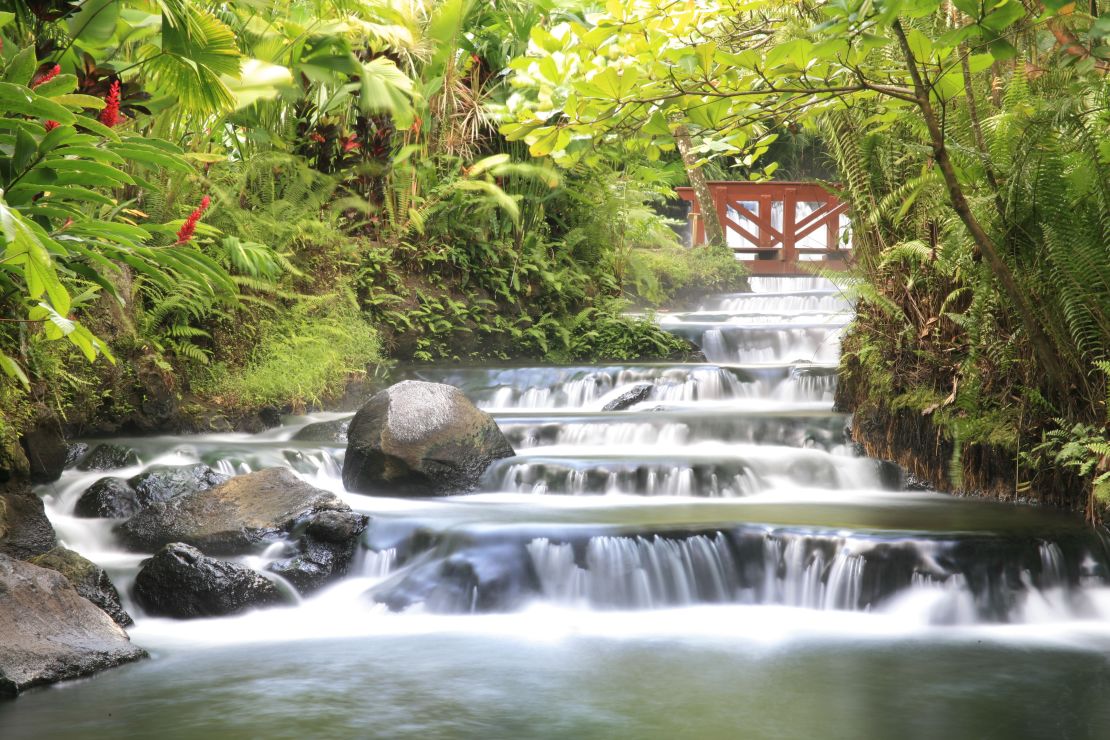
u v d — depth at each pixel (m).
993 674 4.87
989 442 7.41
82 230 5.62
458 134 12.34
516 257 12.22
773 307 14.48
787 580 6.05
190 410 9.07
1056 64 6.73
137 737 4.03
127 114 6.62
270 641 5.41
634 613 5.89
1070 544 6.13
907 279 7.98
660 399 10.12
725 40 6.09
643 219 14.68
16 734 4.07
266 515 6.61
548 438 8.68
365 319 11.29
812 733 4.10
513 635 5.47
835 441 8.37
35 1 5.86
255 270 9.31
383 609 5.93
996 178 6.71
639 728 4.14
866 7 4.32
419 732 4.08
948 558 5.87
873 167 8.02
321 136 11.35
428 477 7.56
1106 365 6.30
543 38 5.39
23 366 6.67
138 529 6.59
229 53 6.72
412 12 11.22
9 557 5.11
